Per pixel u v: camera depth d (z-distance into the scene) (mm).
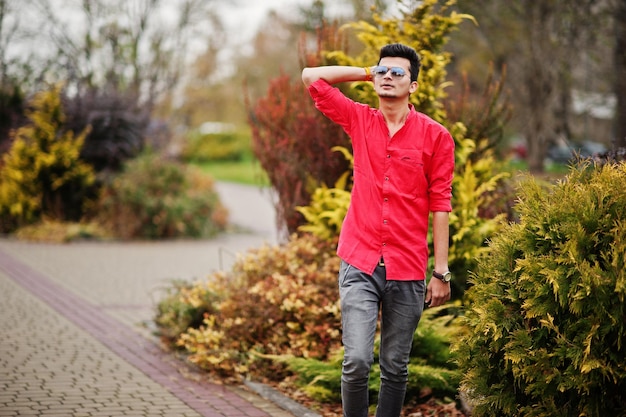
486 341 3961
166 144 18375
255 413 5031
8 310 8180
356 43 10641
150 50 21969
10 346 6629
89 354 6465
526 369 3625
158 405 5125
